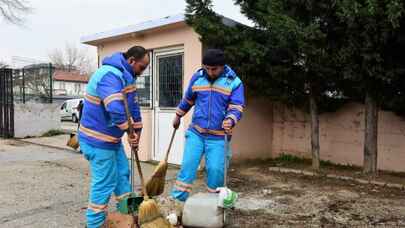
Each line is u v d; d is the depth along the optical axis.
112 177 3.82
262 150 8.34
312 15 5.92
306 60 6.00
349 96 7.10
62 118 24.48
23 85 13.38
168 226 3.59
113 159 3.82
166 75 7.88
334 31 5.77
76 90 46.00
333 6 5.41
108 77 3.61
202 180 6.36
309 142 8.00
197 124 4.32
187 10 6.64
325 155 7.84
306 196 5.38
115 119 3.56
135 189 5.78
